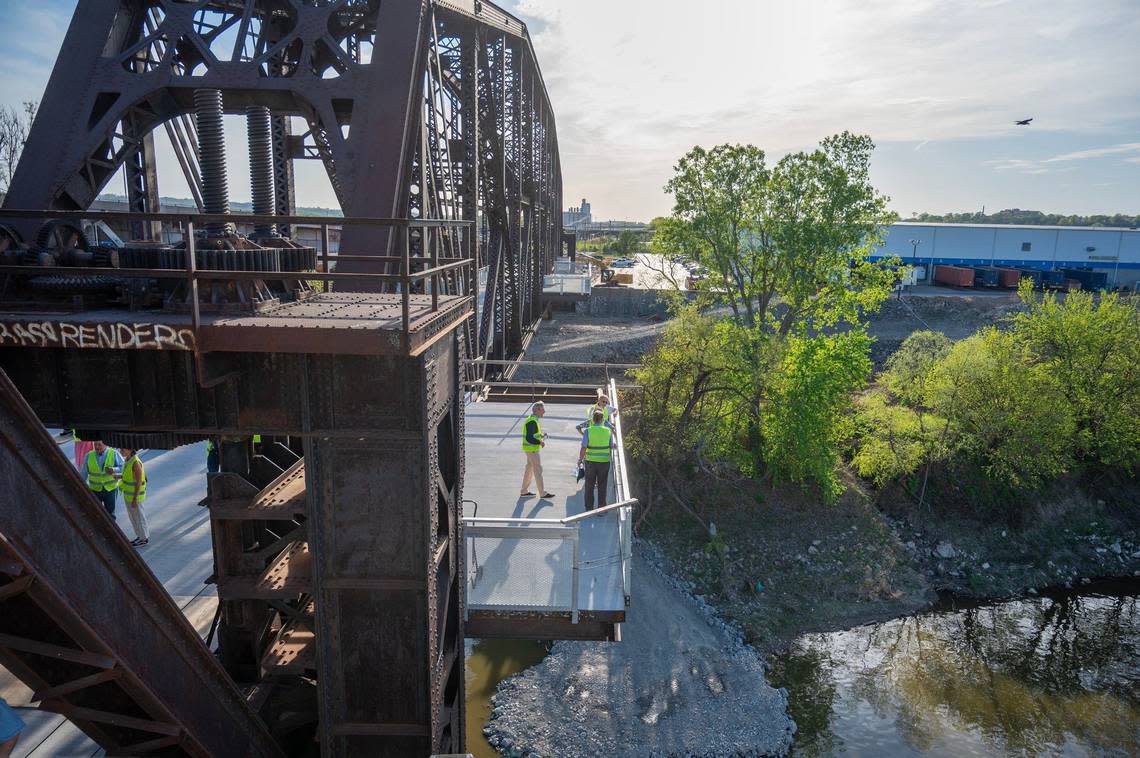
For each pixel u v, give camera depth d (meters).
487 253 21.58
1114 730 15.35
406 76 9.46
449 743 6.80
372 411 5.10
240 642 6.14
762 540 22.91
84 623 3.88
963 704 16.11
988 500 25.36
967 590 21.98
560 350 41.66
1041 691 16.69
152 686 4.41
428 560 5.29
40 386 4.89
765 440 25.91
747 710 15.01
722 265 28.53
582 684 14.92
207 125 6.03
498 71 20.73
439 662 6.14
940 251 63.25
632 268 87.50
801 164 26.69
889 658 17.92
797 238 26.06
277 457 6.77
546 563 9.02
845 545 23.16
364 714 5.59
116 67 9.36
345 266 9.05
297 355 4.98
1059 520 25.66
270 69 11.09
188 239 4.38
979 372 25.66
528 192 31.39
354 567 5.34
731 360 23.98
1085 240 59.94
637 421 24.64
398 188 9.30
